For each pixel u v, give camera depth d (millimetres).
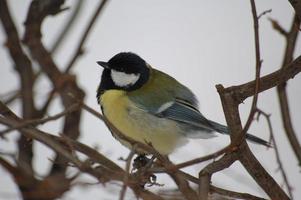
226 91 6215
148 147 5797
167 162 5891
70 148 5633
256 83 5672
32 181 5086
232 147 5418
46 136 5535
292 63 6254
